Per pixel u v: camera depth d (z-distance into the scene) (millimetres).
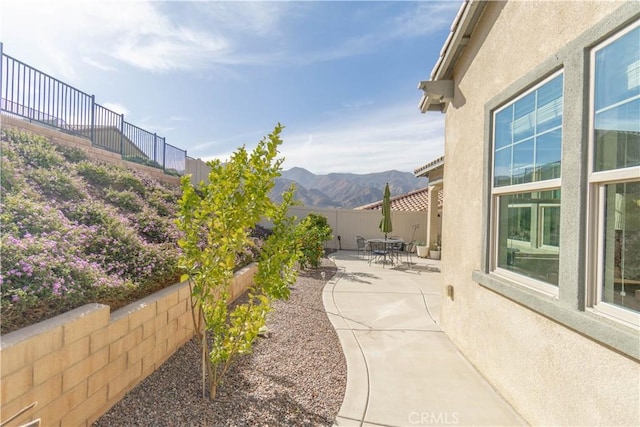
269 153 3363
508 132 3969
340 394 3693
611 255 2568
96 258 4246
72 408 2629
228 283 3459
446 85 5617
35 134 7422
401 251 16953
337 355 4723
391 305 7320
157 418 2996
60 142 8477
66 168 6898
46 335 2408
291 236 3877
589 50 2688
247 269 7945
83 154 8445
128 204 7039
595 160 2652
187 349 4426
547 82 3270
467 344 4727
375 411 3396
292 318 6234
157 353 3877
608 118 2557
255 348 4766
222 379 3783
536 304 3127
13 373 2172
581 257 2693
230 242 3234
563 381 2838
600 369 2465
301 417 3223
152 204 7871
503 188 4000
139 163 12367
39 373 2352
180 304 4488
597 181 2607
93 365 2854
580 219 2707
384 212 13672
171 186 11203
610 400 2373
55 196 5430
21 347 2225
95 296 3363
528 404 3283
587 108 2693
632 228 2463
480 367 4297
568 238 2836
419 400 3633
